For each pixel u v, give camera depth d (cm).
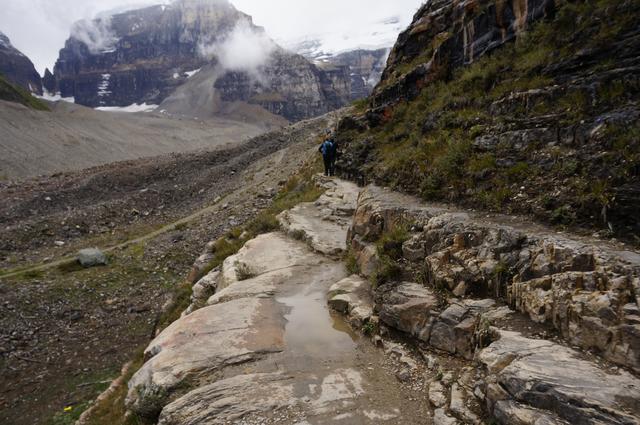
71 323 2181
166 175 6034
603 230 689
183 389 682
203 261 1866
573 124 884
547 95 1020
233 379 688
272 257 1362
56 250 3281
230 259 1435
